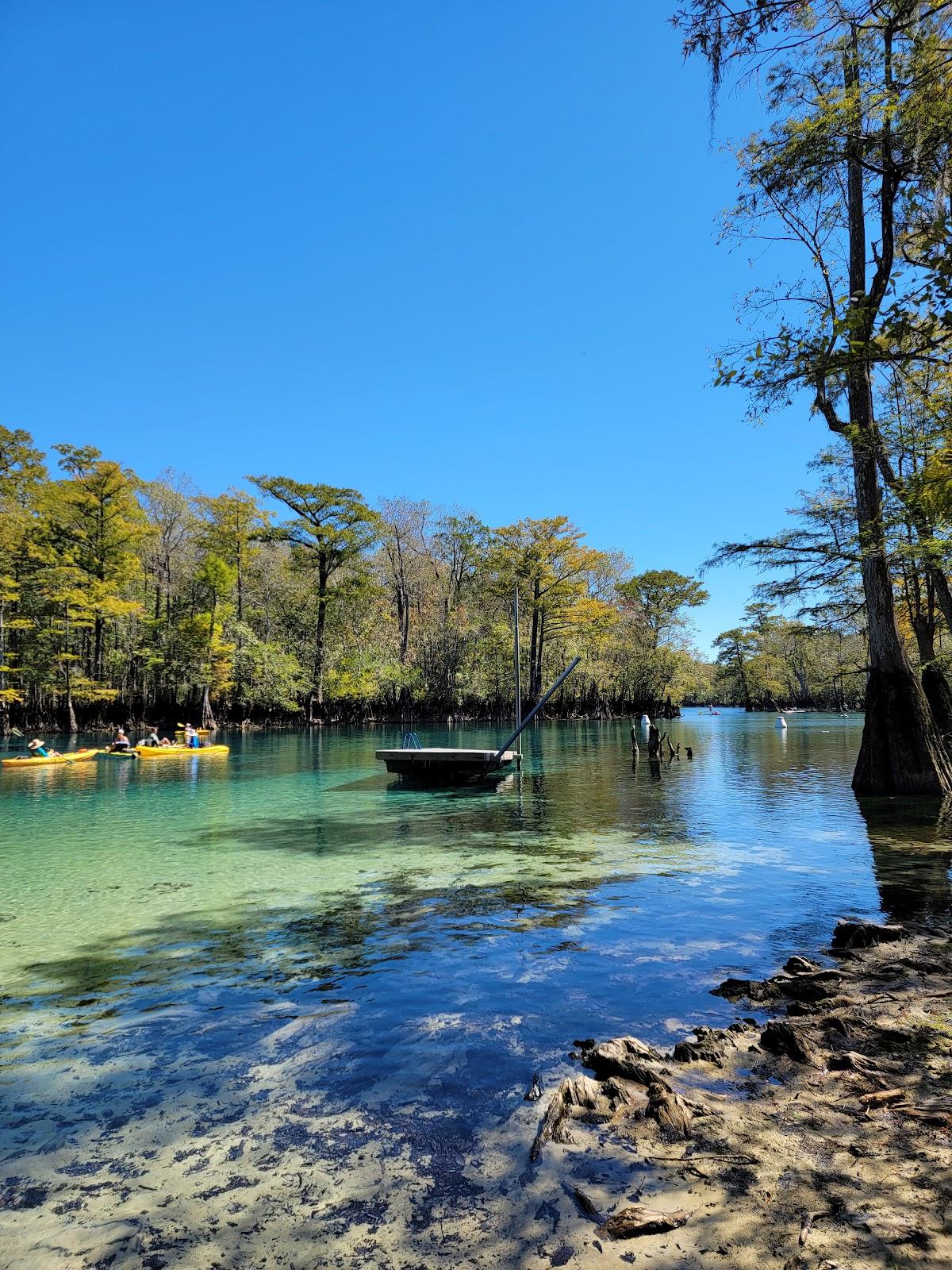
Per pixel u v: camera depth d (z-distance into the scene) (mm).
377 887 8500
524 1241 2449
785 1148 2939
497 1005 4828
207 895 8234
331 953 6070
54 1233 2637
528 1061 3965
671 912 7090
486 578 62125
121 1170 3049
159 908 7676
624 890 8047
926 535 10852
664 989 5051
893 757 14844
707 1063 3795
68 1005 5043
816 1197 2578
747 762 25266
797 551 15164
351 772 23516
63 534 43969
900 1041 3971
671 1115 3191
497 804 15625
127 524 46281
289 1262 2410
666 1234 2418
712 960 5645
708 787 18266
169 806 15969
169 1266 2426
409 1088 3701
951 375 6227
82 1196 2865
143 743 32031
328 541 52969
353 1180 2908
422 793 17750
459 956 5895
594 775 21312
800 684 86500
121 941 6559
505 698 60094
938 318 4156
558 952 5934
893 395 12234
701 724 58656
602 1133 3141
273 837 12039
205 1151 3178
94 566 45000
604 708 66688
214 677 47438
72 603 42594
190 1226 2645
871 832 11297
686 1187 2699
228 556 51031
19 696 41906
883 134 5855
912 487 7160
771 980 5000
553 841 11180
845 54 7297
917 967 5184
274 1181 2924
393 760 19703
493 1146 3111
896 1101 3285
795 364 4781
